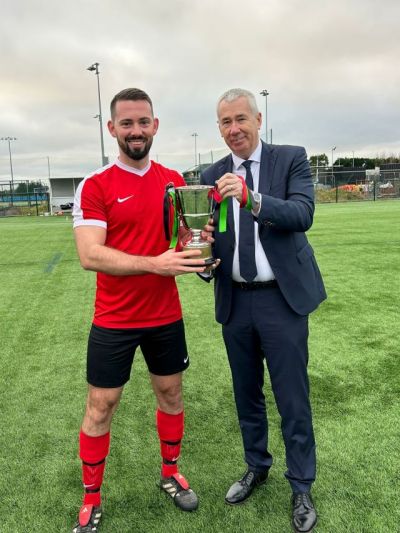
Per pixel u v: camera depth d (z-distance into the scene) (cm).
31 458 273
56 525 220
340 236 1238
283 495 237
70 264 936
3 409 334
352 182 3784
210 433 295
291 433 221
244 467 261
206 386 362
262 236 210
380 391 342
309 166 219
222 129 214
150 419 315
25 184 3738
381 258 893
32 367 410
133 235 208
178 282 730
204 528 215
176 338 226
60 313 579
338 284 683
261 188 214
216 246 221
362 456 264
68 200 3494
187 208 197
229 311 225
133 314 211
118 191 204
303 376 220
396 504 225
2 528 218
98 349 213
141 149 202
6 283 766
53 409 332
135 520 222
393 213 1989
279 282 211
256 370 233
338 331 475
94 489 219
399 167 4738
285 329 215
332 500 229
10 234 1622
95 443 216
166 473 241
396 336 456
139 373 391
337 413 312
